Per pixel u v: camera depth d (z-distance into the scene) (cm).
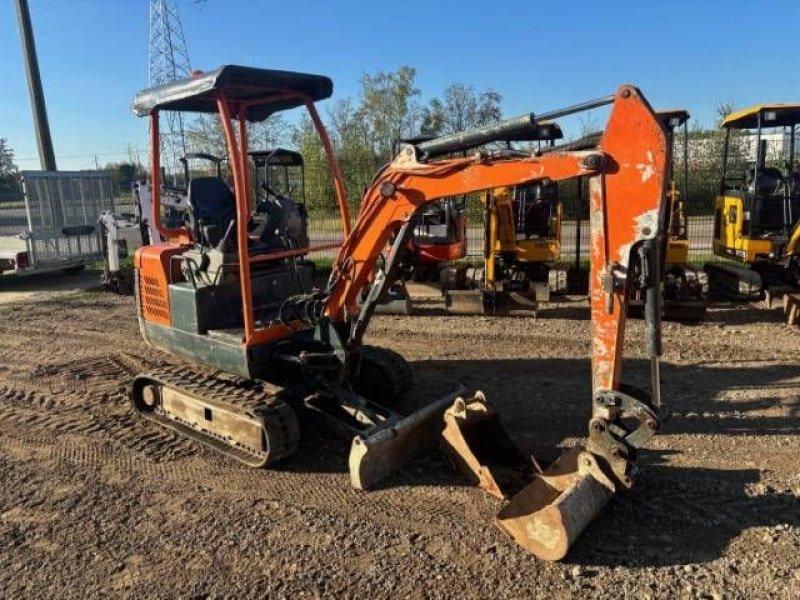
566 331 851
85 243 1430
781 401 587
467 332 859
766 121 988
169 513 429
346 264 498
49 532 411
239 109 558
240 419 501
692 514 408
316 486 460
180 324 551
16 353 818
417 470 475
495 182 407
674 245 911
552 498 401
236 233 542
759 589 339
